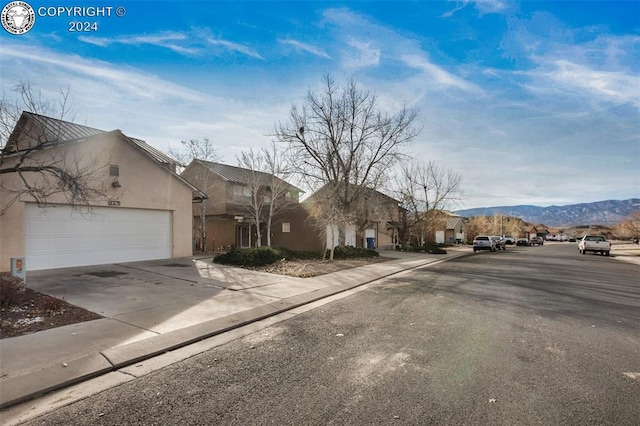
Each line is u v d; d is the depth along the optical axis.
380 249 29.02
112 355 4.49
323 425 3.04
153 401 3.47
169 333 5.40
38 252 10.91
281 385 3.81
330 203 19.02
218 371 4.20
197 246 25.88
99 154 12.15
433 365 4.36
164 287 8.98
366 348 4.98
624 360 4.55
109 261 12.87
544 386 3.78
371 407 3.34
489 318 6.68
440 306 7.73
